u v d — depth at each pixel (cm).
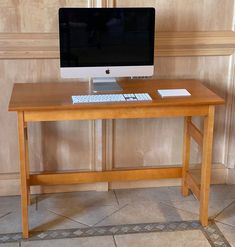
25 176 257
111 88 275
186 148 306
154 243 261
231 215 292
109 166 317
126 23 267
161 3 294
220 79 314
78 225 278
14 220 283
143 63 275
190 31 301
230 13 302
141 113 257
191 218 288
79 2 287
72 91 273
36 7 284
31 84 288
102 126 306
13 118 301
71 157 314
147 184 326
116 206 301
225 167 330
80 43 266
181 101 254
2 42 283
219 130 325
